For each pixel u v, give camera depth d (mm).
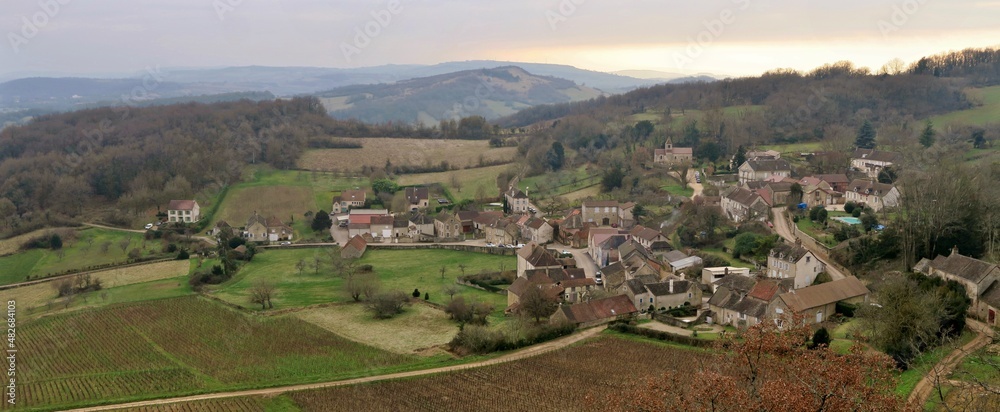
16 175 193125
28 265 152000
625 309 103750
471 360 88188
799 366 44344
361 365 88938
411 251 166125
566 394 74875
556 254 152375
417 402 75250
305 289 132875
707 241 141250
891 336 69375
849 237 122250
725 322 97000
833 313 94375
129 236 173500
